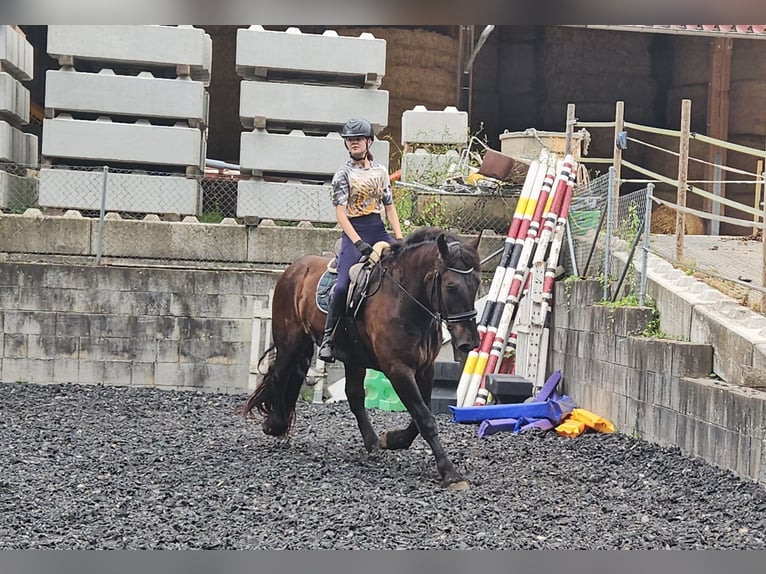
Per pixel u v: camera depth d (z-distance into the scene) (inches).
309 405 514.3
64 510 293.7
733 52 942.4
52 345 547.5
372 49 579.2
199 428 440.1
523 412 451.8
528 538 273.3
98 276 548.4
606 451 398.9
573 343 500.1
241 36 571.8
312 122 581.3
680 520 297.9
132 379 550.3
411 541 267.4
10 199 582.9
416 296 338.6
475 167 646.5
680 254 476.7
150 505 302.4
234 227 569.6
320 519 287.0
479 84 1019.9
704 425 365.1
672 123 997.8
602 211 498.9
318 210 578.9
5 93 573.9
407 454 390.0
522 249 536.7
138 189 573.9
